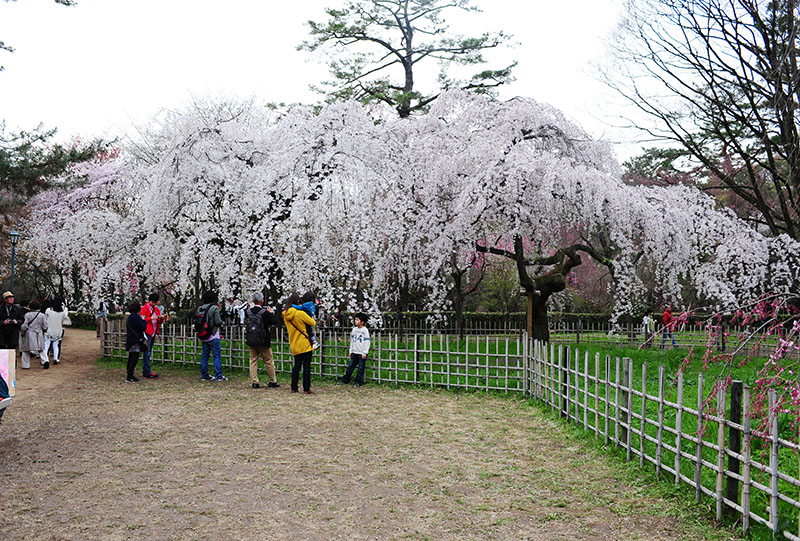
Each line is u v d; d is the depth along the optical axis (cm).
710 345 520
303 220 1230
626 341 1841
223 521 452
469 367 1117
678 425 514
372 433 736
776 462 396
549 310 2130
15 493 510
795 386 405
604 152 1374
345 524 448
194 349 1398
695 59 1435
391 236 1351
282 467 593
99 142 2173
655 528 439
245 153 1416
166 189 1296
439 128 1463
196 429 754
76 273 1933
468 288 2484
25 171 1490
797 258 1409
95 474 566
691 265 1443
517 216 1229
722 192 2072
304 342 1028
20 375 1243
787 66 1286
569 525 447
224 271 1259
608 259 1423
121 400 957
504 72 2350
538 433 735
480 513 471
